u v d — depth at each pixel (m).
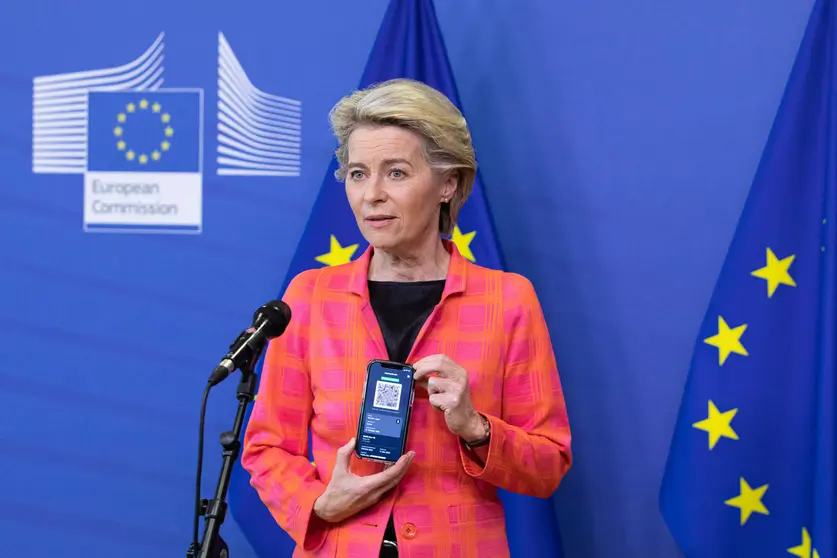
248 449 3.00
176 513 4.80
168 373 4.83
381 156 2.89
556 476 3.00
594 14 4.71
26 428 4.86
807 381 4.23
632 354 4.66
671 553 4.62
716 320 4.36
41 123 4.89
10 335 4.88
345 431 2.87
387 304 3.03
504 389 3.02
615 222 4.68
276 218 4.83
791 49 4.60
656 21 4.68
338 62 4.82
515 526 4.29
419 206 2.92
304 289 3.11
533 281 4.71
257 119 4.84
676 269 4.64
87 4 4.90
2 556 4.85
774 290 4.28
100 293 4.87
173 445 4.81
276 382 3.02
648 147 4.68
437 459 2.83
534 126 4.74
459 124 2.99
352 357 2.92
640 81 4.69
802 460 4.23
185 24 4.89
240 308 4.82
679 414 4.43
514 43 4.76
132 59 4.89
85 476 4.84
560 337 4.70
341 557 2.77
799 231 4.27
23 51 4.91
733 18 4.64
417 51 4.51
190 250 4.85
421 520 2.77
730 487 4.26
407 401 2.75
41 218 4.89
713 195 4.63
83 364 4.86
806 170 4.27
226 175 4.85
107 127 4.89
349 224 4.48
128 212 4.88
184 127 4.87
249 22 4.86
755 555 4.24
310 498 2.83
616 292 4.68
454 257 3.09
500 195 4.75
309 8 4.84
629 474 4.65
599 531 4.66
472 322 2.96
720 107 4.64
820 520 4.00
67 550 4.84
